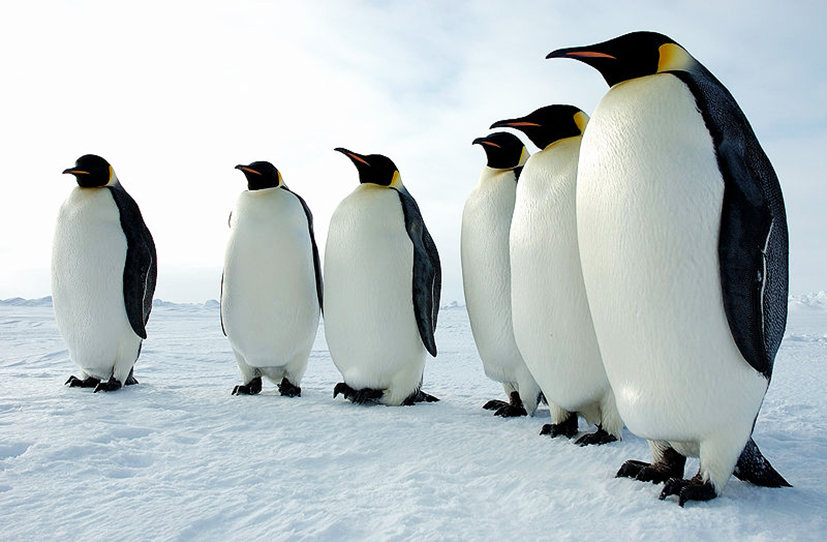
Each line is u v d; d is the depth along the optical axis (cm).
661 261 216
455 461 282
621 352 232
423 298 457
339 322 466
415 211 484
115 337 488
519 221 330
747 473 239
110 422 355
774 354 232
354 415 402
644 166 219
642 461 257
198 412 406
